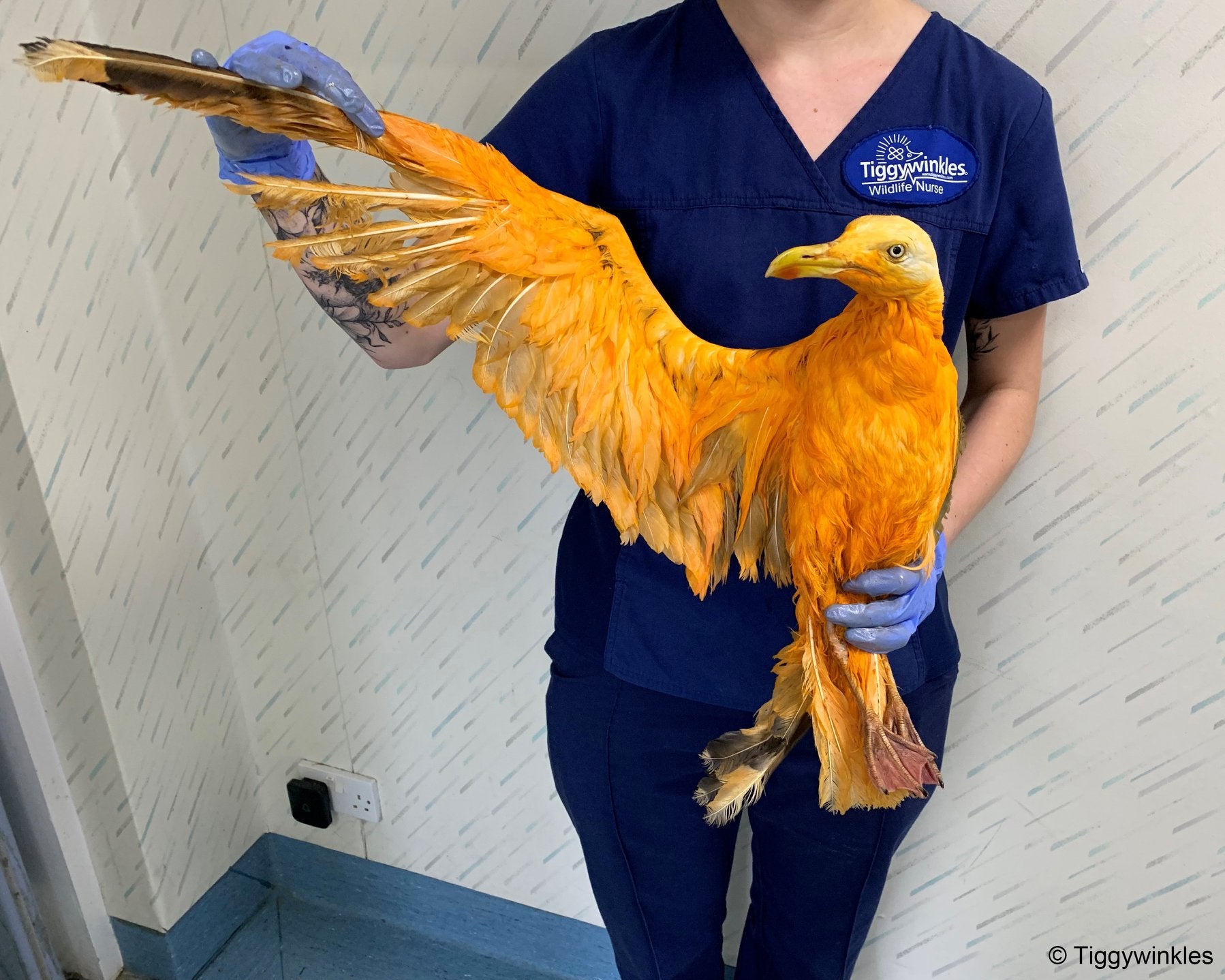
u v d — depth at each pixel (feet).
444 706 4.37
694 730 2.80
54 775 4.13
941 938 4.02
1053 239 2.48
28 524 3.56
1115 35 2.59
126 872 4.38
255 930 4.96
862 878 3.00
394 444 3.82
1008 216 2.47
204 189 3.52
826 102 2.35
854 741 2.08
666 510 2.06
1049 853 3.66
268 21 3.28
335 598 4.30
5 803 4.18
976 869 3.82
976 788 3.67
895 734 2.14
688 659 2.65
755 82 2.35
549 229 1.81
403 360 2.68
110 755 4.04
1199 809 3.35
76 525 3.64
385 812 4.77
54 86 3.22
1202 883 3.45
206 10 3.31
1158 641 3.19
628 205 2.48
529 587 3.93
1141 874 3.53
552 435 1.94
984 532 3.26
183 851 4.52
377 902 5.03
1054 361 2.98
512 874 4.66
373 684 4.46
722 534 2.10
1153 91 2.61
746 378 1.94
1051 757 3.50
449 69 3.17
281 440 3.98
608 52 2.48
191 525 4.25
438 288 1.76
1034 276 2.54
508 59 3.09
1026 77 2.39
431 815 4.68
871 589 1.99
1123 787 3.43
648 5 2.89
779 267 1.70
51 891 4.44
